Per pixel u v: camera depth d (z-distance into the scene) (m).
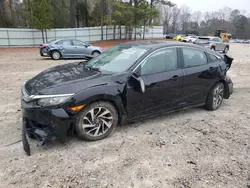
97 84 3.31
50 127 3.06
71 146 3.29
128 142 3.46
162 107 4.07
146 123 4.18
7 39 23.75
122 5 29.41
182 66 4.25
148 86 3.74
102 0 30.83
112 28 31.95
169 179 2.66
